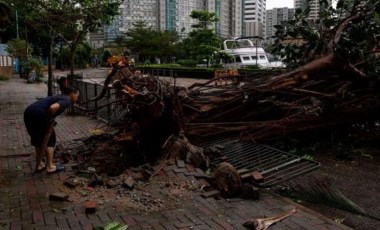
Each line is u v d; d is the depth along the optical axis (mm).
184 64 43531
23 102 17406
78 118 12305
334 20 8031
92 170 6137
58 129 10469
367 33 7559
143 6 72812
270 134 7520
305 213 4676
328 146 8102
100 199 5102
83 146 7492
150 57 59500
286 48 9008
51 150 6125
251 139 7324
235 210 4750
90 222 4363
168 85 6980
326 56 7488
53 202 4965
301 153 7723
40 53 48688
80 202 4984
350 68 7547
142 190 5410
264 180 5520
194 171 6051
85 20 15008
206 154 6707
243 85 7523
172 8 76938
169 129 6918
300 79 7344
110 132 8305
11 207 4797
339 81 7930
